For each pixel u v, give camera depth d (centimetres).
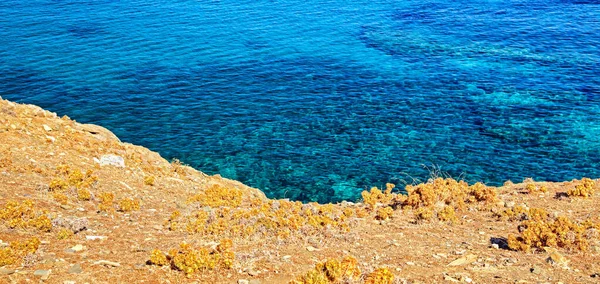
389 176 2670
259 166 2816
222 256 952
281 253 1052
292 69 4378
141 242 1077
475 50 4759
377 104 3631
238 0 6906
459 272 941
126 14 5994
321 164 2819
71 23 5522
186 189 1709
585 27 5288
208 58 4600
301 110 3553
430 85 3972
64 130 1916
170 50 4778
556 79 4003
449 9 6303
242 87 3966
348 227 1273
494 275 929
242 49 4872
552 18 5688
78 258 919
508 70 4231
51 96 3669
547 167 2739
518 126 3231
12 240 975
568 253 1072
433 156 2869
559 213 1412
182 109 3562
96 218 1216
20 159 1478
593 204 1491
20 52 4525
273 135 3181
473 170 2712
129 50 4731
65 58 4441
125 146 2025
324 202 2461
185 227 1212
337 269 847
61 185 1356
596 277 920
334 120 3381
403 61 4547
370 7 6506
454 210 1487
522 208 1422
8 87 3769
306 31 5481
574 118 3338
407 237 1229
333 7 6519
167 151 2983
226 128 3284
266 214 1323
